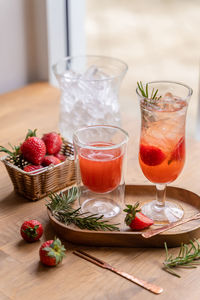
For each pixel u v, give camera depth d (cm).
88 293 73
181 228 84
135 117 120
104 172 84
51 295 73
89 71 107
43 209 89
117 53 219
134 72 207
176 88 86
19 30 133
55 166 89
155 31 223
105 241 80
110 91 101
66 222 84
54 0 134
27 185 90
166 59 219
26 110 122
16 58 135
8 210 89
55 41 138
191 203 90
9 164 89
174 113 78
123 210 82
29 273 76
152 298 72
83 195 91
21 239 83
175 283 74
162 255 79
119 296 72
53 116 119
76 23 143
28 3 132
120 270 76
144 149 82
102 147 83
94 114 101
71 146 96
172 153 81
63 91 102
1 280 75
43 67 140
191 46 220
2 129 114
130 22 226
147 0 222
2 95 131
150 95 88
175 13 221
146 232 80
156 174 83
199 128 120
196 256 77
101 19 226
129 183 94
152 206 89
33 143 88
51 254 75
